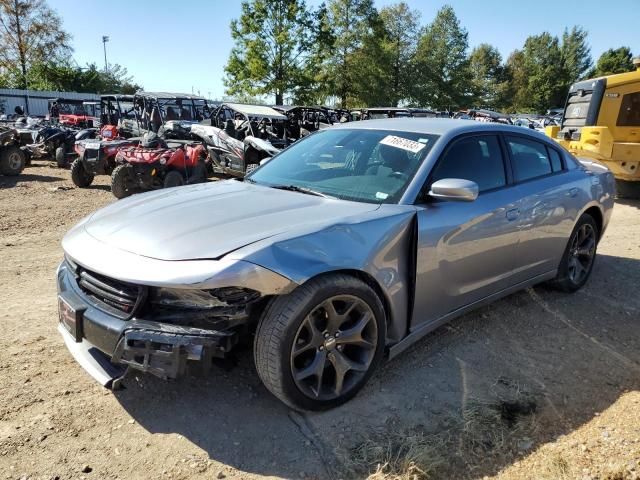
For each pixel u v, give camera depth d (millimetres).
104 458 2363
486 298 3680
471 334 3764
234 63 29844
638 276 5254
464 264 3316
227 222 2689
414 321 3107
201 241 2480
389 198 3084
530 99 71938
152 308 2449
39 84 48562
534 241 3924
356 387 2814
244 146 11250
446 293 3266
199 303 2418
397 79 45750
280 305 2465
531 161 4066
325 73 32344
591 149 10438
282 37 28328
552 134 12953
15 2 42219
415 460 2336
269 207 2941
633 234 7238
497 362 3367
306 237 2545
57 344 3395
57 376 3008
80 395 2830
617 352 3574
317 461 2381
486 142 3689
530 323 4000
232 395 2869
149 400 2805
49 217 7605
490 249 3490
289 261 2418
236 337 2422
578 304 4434
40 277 4750
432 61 46750
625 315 4238
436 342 3609
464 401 2885
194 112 17156
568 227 4285
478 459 2416
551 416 2779
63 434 2510
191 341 2311
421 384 3053
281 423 2643
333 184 3363
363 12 37156
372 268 2742
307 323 2531
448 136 3428
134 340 2346
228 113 13516
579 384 3131
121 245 2578
